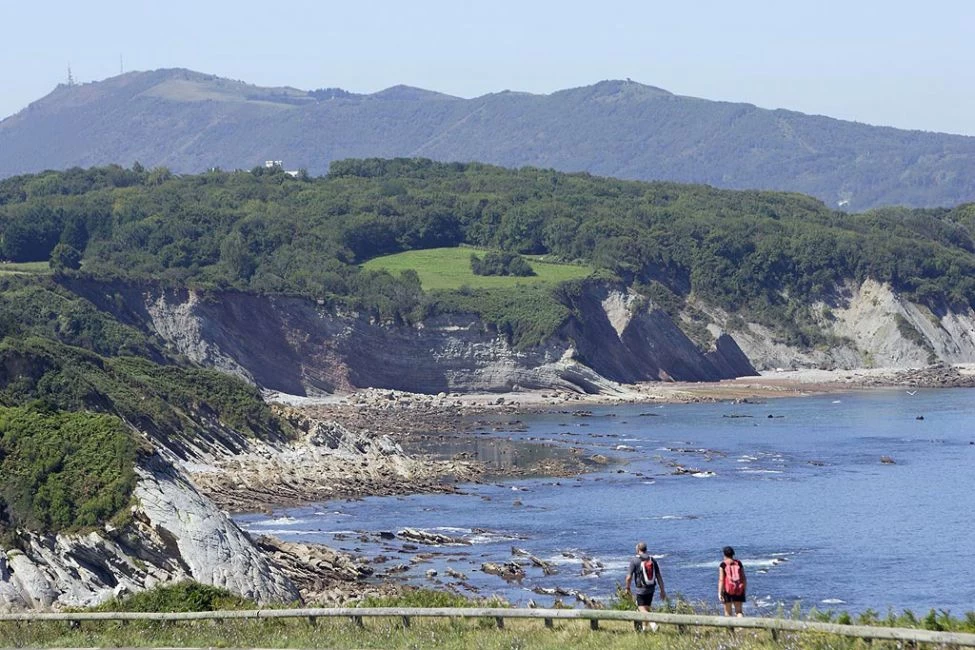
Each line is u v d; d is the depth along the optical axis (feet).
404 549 515.91
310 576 456.86
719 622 202.08
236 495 639.35
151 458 457.68
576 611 221.46
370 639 231.50
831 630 190.80
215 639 241.96
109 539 419.95
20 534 414.00
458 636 228.43
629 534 543.39
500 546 522.47
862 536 533.96
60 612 302.25
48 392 652.48
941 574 463.42
